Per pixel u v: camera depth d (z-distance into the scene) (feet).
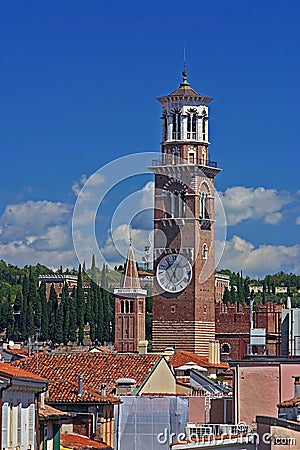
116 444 269.44
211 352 537.24
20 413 204.33
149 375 333.01
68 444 246.06
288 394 237.45
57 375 332.39
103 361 340.39
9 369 211.61
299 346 266.16
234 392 242.17
